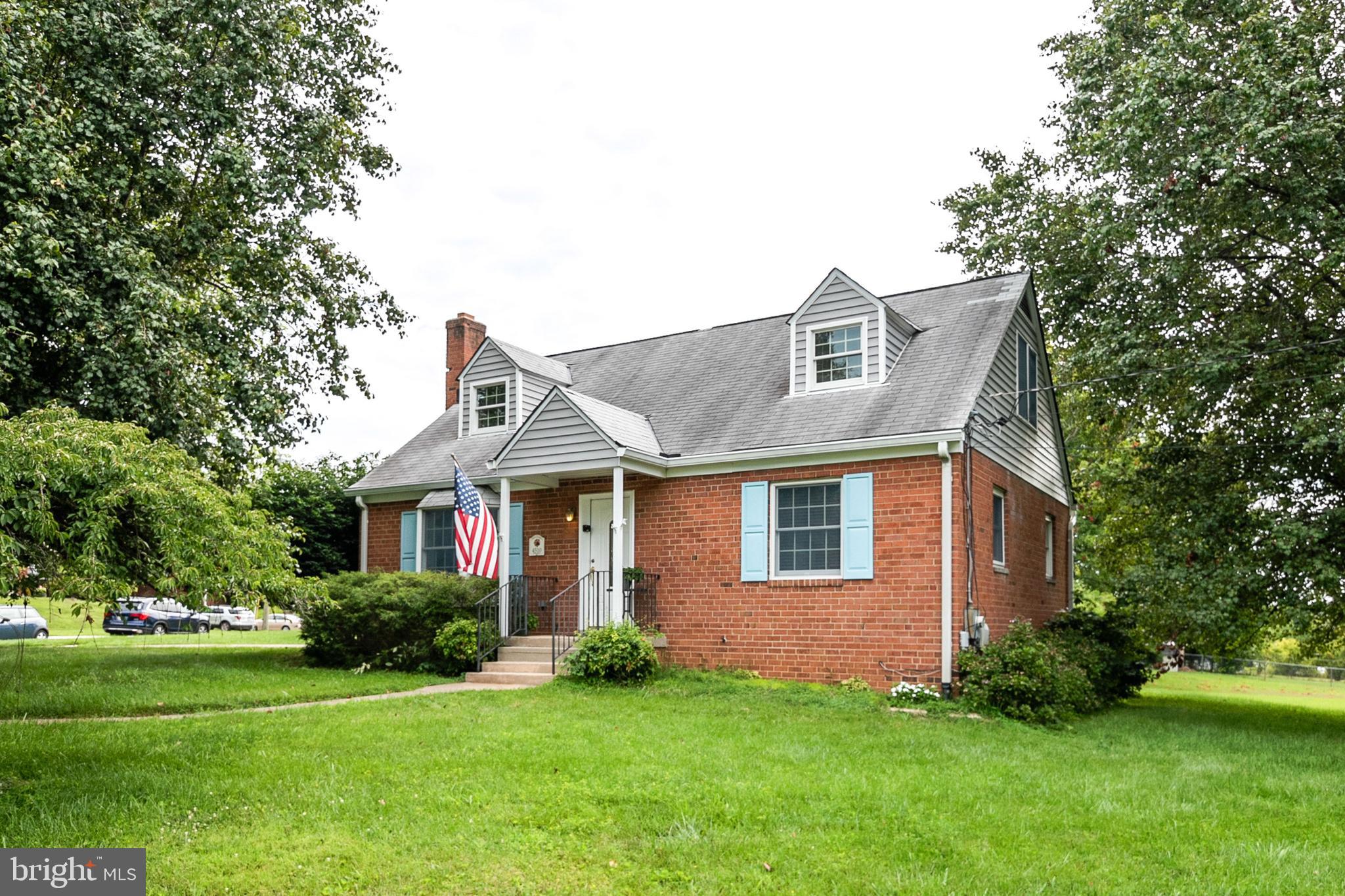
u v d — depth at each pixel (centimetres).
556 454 1498
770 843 584
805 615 1383
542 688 1276
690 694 1238
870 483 1347
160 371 1166
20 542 618
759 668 1414
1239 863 574
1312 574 1236
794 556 1422
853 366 1513
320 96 1623
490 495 1744
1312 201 1245
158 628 3519
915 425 1317
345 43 1672
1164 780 811
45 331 1153
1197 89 1280
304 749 823
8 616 3116
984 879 529
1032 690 1170
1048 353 2186
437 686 1354
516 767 765
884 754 874
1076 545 2522
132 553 657
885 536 1328
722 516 1479
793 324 1556
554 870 534
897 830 619
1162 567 1362
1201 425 1501
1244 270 1481
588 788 699
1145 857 584
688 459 1501
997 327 1483
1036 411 1734
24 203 1055
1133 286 1469
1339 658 2994
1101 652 1541
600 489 1617
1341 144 1216
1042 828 640
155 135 1314
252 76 1409
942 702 1212
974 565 1284
